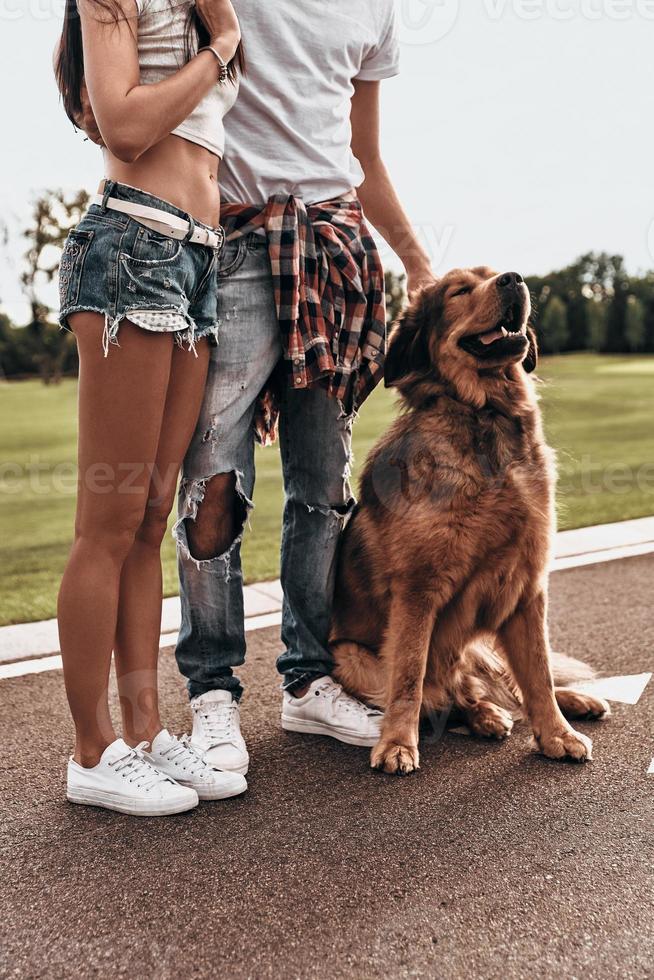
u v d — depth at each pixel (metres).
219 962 1.49
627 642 3.21
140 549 2.12
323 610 2.53
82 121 1.96
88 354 1.87
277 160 2.16
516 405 2.41
